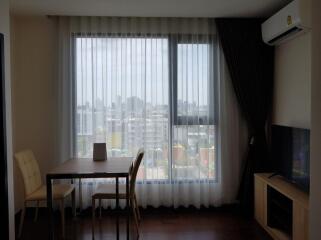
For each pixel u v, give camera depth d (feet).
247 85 12.49
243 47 12.46
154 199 12.71
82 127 12.41
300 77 10.45
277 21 10.53
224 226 11.19
